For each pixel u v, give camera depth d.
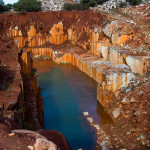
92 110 23.22
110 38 38.22
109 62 34.41
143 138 16.08
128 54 28.86
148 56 27.27
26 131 10.54
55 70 39.38
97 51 40.34
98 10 51.53
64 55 43.72
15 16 49.84
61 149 10.71
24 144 8.84
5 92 15.04
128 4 57.09
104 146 16.27
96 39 41.47
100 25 43.31
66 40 50.50
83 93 28.11
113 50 32.56
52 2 73.88
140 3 55.00
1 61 21.02
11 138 9.12
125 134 17.48
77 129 19.55
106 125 19.64
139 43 33.19
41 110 21.86
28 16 50.34
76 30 48.88
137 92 21.09
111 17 43.31
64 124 20.42
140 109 18.97
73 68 40.75
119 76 22.89
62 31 49.56
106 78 23.41
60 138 11.91
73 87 30.42
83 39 46.62
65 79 34.06
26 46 48.38
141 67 25.41
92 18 46.91
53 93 28.28
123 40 35.81
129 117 19.25
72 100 26.03
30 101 18.94
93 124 20.16
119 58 30.72
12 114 12.07
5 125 10.45
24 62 23.14
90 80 33.22
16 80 17.38
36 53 48.12
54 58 44.94
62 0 77.94
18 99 14.74
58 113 22.75
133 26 37.34
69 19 52.19
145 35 33.56
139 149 15.30
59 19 51.59
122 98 21.83
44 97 26.98
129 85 22.92
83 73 37.16
